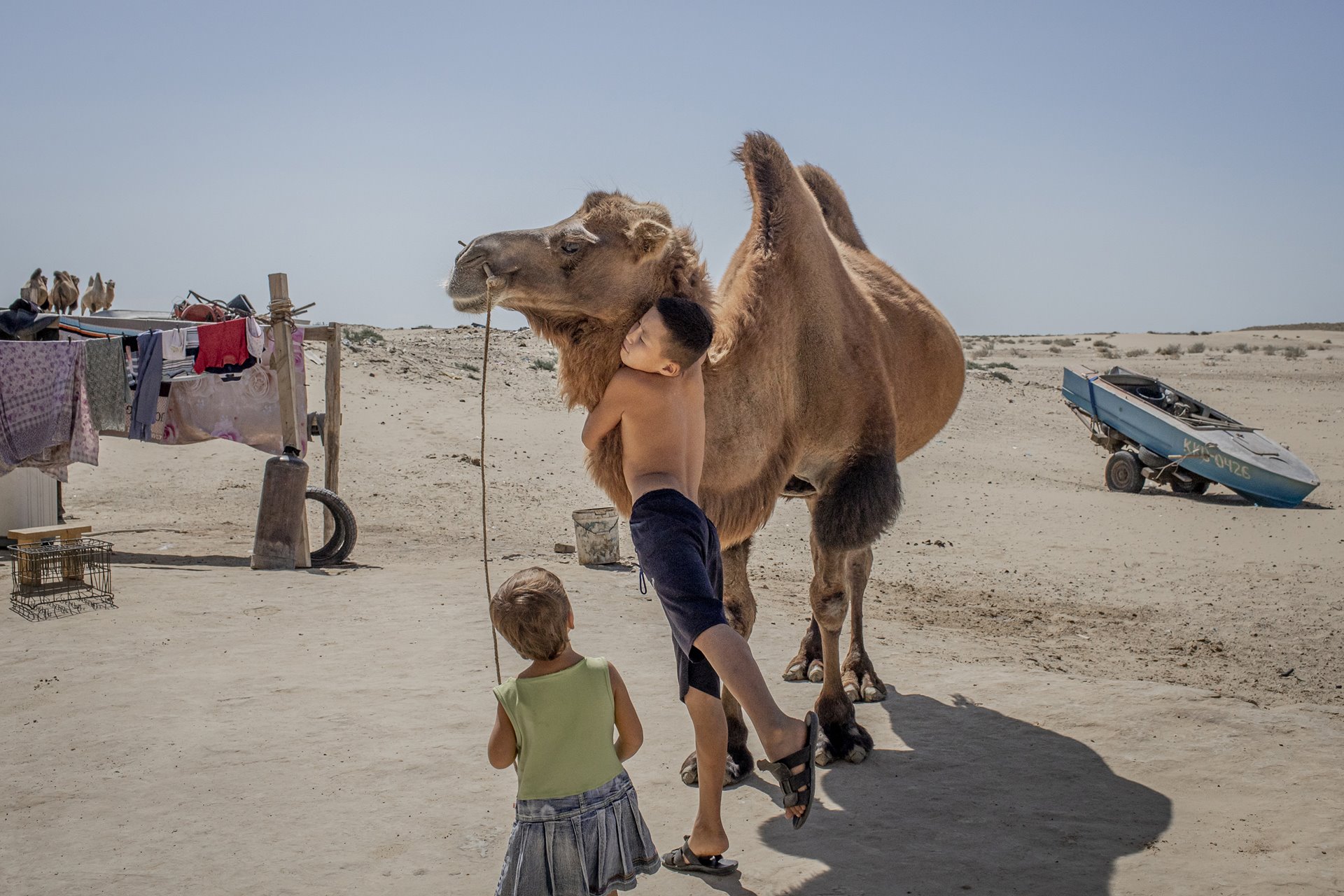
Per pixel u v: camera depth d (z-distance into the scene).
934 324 6.85
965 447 23.02
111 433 10.86
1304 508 16.33
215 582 9.46
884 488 5.19
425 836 4.36
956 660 7.33
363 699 6.09
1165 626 9.30
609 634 7.69
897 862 4.13
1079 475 20.34
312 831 4.39
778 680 6.75
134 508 15.15
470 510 15.12
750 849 4.29
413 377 26.45
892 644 7.81
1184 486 17.75
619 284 4.18
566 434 21.86
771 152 5.25
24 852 4.20
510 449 20.05
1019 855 4.17
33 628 7.70
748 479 4.72
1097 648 8.30
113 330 11.90
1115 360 63.94
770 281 4.89
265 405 10.94
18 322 11.12
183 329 10.74
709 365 4.53
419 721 5.71
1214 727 5.62
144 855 4.18
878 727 5.77
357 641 7.42
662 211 4.38
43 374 10.27
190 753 5.23
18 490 11.45
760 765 4.21
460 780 4.92
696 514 3.87
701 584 3.67
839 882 3.96
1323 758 5.14
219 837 4.34
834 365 5.11
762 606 9.29
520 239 4.07
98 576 9.61
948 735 5.61
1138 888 3.87
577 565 10.92
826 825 4.51
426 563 11.27
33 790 4.79
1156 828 4.40
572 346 4.30
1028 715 5.92
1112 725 5.68
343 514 10.84
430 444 19.97
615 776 3.35
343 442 19.58
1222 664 7.87
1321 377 48.66
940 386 6.97
